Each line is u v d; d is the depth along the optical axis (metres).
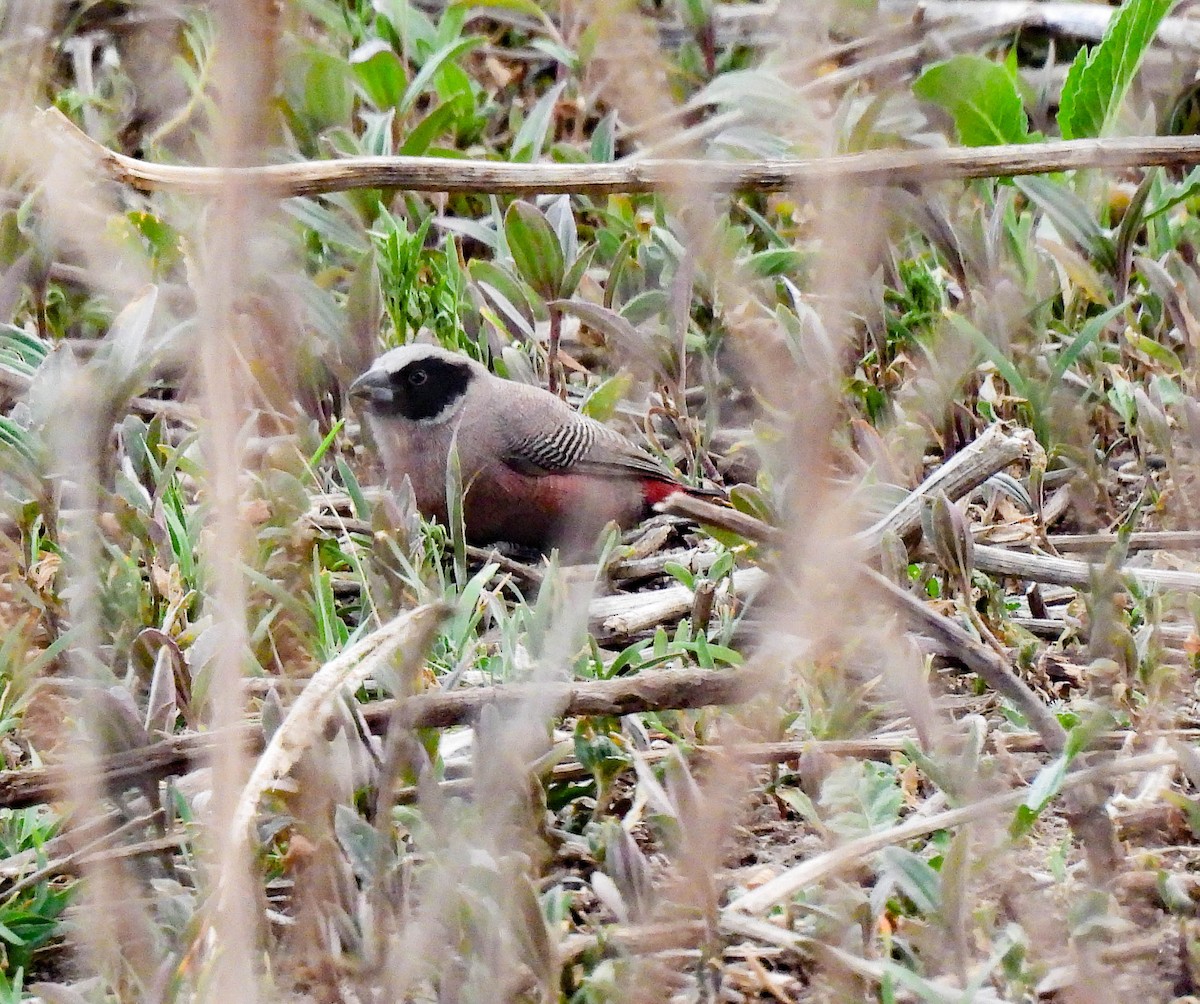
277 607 8.30
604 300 12.70
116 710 6.81
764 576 8.73
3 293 11.20
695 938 6.18
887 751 7.54
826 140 9.92
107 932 5.75
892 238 12.09
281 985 6.21
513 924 5.66
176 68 12.38
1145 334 12.28
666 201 11.01
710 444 12.08
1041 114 14.44
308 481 10.89
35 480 8.52
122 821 7.10
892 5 12.77
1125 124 13.28
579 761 7.38
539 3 16.55
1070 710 7.98
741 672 7.07
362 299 11.66
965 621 8.88
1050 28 15.47
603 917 6.85
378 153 13.46
